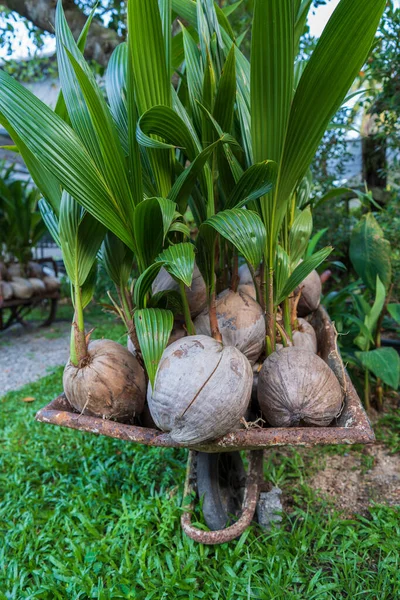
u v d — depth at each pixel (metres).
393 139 2.93
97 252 1.32
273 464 2.06
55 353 4.50
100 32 3.20
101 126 1.07
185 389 1.01
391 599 1.31
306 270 1.31
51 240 7.62
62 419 1.19
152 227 1.15
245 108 1.35
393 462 2.08
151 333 1.05
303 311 1.80
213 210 1.29
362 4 0.91
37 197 5.18
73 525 1.61
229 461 1.64
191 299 1.36
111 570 1.40
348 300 3.11
